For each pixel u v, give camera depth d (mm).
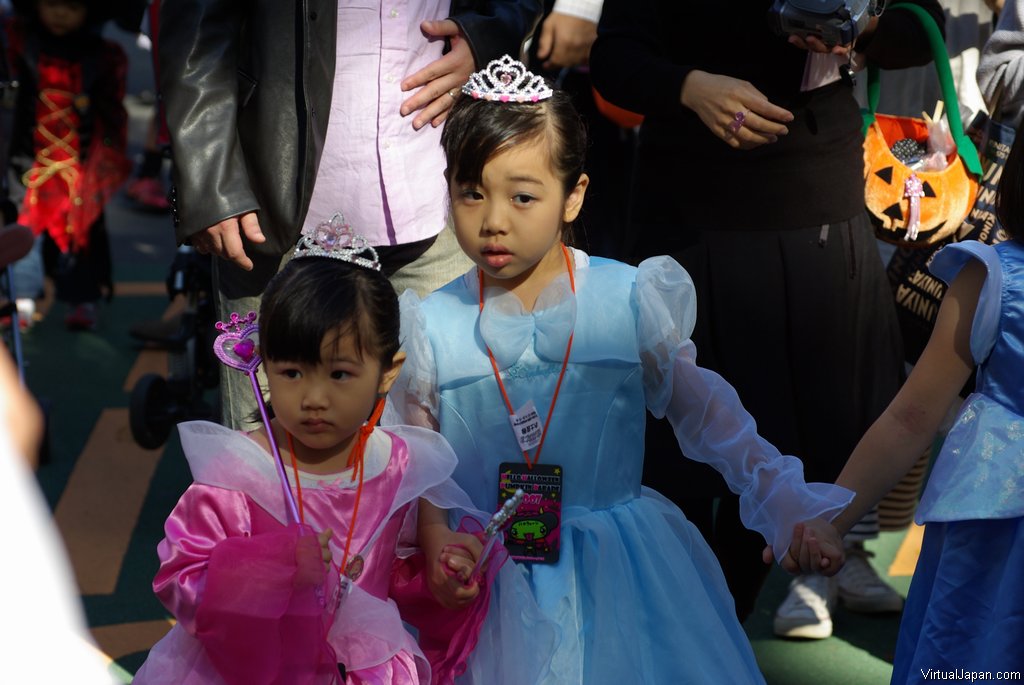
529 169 3033
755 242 3879
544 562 3174
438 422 3281
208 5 3582
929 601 3078
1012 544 2928
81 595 4875
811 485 3127
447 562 2963
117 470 6168
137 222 11328
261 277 3791
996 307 2971
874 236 4184
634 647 3070
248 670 2754
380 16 3693
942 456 3033
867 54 4156
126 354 7938
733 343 3900
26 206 7758
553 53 5645
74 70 7742
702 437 3270
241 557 2729
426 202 3816
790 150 3852
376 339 2861
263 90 3619
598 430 3246
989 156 4227
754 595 4145
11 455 2131
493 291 3270
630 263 4070
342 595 2889
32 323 8375
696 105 3732
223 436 2947
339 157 3719
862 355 4012
